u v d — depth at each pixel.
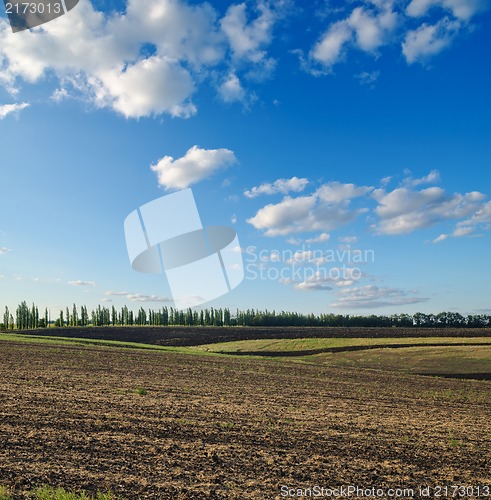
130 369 32.75
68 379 25.30
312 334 85.62
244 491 9.11
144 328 103.44
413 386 32.38
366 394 26.58
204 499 8.53
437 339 69.62
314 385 29.50
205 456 11.45
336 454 12.33
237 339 80.44
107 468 10.09
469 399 26.91
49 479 9.16
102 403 18.16
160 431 13.91
